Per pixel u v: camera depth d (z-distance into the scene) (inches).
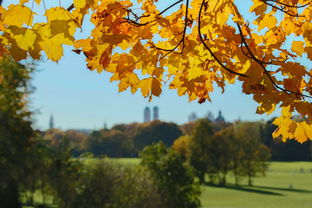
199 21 93.7
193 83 109.6
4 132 578.9
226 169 2461.9
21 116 650.2
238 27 95.8
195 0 105.6
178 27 105.6
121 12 96.7
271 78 94.7
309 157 3592.5
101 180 783.1
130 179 814.5
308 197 1736.0
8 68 606.5
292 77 94.7
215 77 115.0
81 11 87.6
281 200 1648.6
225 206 1486.2
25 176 644.1
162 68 104.4
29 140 639.1
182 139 2559.1
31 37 76.0
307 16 107.0
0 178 584.4
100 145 4020.7
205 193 1927.9
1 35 75.9
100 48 94.8
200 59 104.4
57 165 726.5
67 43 77.0
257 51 101.3
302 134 109.7
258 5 100.7
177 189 852.6
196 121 2522.1
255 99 93.8
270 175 2940.5
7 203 642.8
